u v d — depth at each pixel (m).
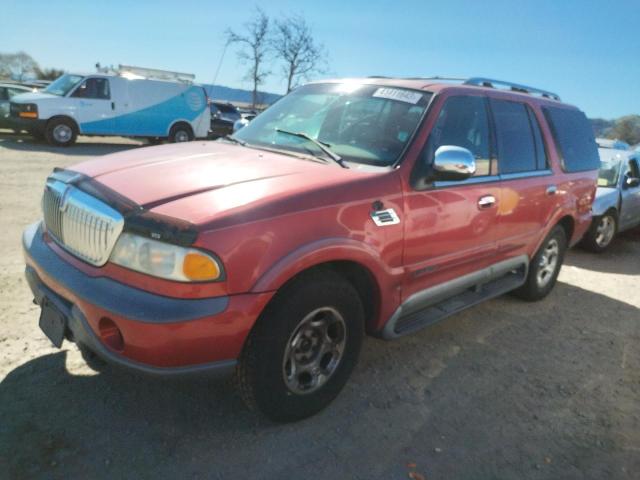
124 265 2.42
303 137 3.47
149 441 2.69
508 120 4.25
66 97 15.49
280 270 2.49
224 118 24.53
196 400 3.04
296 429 2.88
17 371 3.16
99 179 2.80
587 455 2.91
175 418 2.88
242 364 2.62
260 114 4.25
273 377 2.65
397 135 3.36
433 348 4.01
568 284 6.03
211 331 2.36
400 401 3.24
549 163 4.74
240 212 2.42
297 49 28.06
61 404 2.89
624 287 6.12
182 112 17.67
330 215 2.72
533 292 5.10
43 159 12.59
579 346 4.32
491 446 2.90
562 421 3.21
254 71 27.81
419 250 3.29
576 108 5.54
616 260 7.54
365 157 3.27
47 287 2.77
